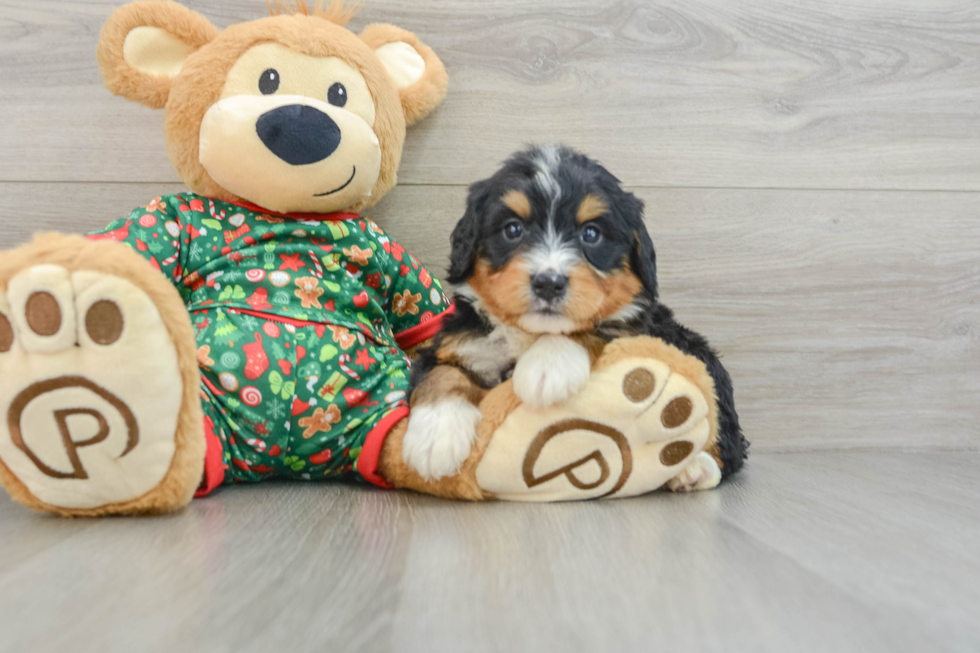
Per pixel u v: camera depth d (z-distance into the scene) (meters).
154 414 1.32
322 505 1.53
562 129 2.38
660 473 1.63
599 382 1.54
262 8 2.25
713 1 2.41
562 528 1.35
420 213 2.36
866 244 2.49
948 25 2.49
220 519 1.38
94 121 2.25
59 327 1.23
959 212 2.52
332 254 1.99
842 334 2.49
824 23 2.45
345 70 1.94
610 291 1.61
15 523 1.33
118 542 1.20
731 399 1.97
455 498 1.62
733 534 1.33
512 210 1.59
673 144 2.42
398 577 1.04
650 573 1.08
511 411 1.55
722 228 2.44
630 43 2.39
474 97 2.36
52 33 2.21
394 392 1.86
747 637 0.85
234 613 0.88
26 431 1.28
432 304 2.17
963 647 0.83
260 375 1.74
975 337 2.54
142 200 2.27
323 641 0.80
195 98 1.87
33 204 2.24
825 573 1.10
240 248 1.91
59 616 0.86
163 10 1.90
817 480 1.96
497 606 0.93
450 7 2.33
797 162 2.46
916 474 2.07
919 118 2.49
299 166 1.84
